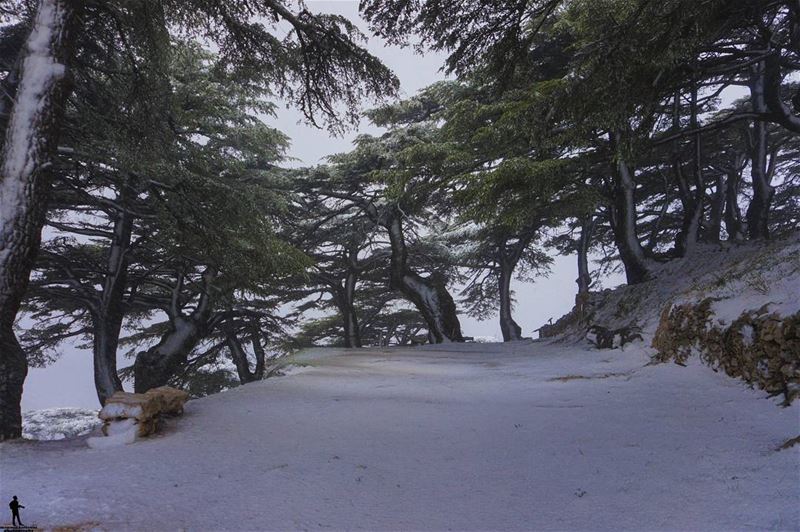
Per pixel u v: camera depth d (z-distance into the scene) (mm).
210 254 17625
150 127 14469
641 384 8703
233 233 17562
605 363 11680
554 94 10539
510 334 35438
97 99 14805
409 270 31953
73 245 23172
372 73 13641
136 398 6250
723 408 6492
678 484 3990
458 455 5297
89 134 14289
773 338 6684
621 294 18172
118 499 4039
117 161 14039
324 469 4863
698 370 8641
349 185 30797
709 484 3902
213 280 22625
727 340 7895
